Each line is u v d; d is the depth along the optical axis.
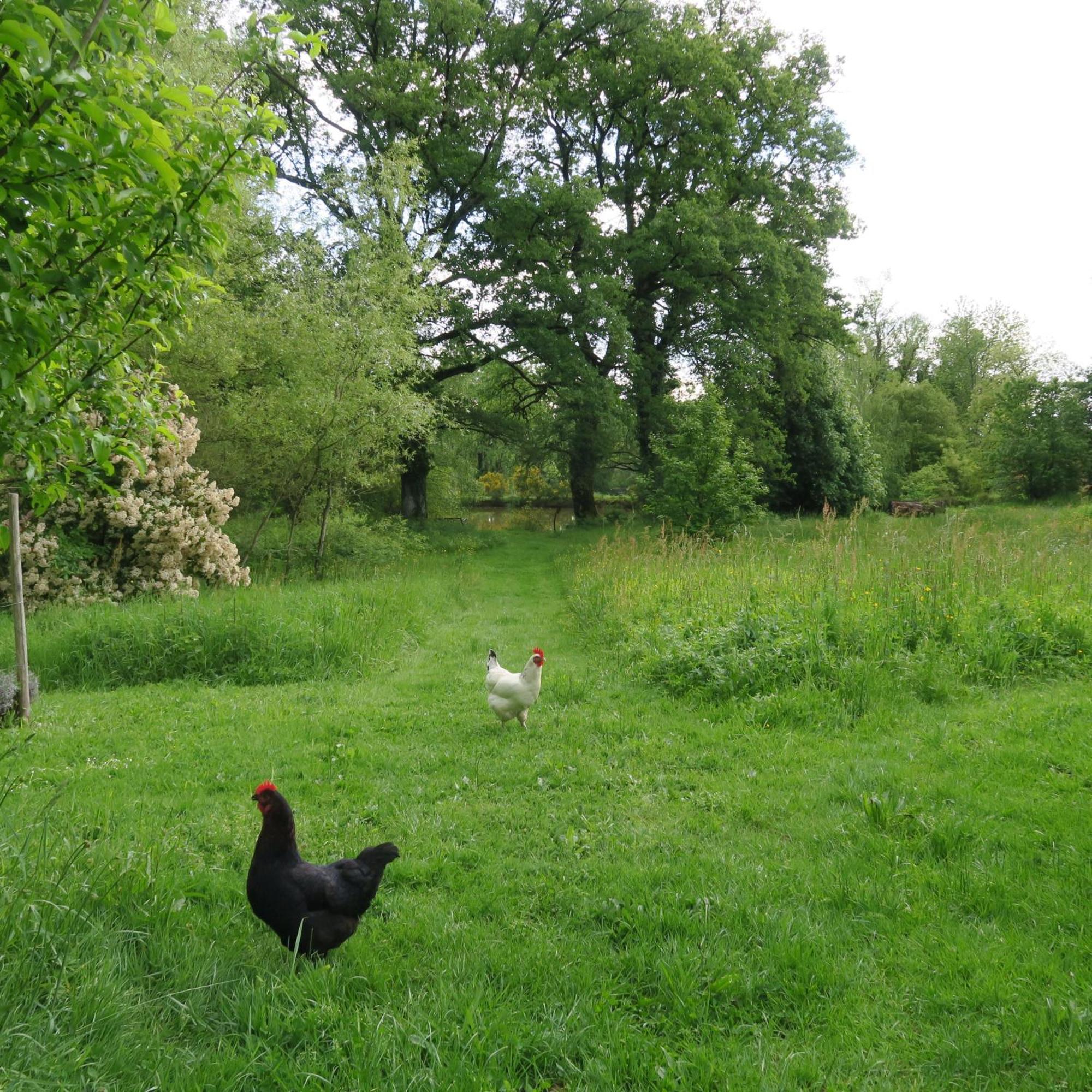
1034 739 6.93
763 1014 3.43
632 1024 3.34
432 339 29.16
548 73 30.11
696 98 30.30
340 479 20.05
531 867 4.88
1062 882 4.46
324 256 19.52
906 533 17.44
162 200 3.37
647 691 9.12
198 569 15.36
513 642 12.86
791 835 5.32
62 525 14.12
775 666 8.69
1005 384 38.44
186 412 18.25
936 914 4.21
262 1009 3.30
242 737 7.62
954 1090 3.00
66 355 3.77
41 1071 2.71
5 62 2.79
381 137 27.95
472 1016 3.28
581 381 27.83
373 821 5.68
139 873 4.27
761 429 31.73
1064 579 12.05
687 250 29.88
